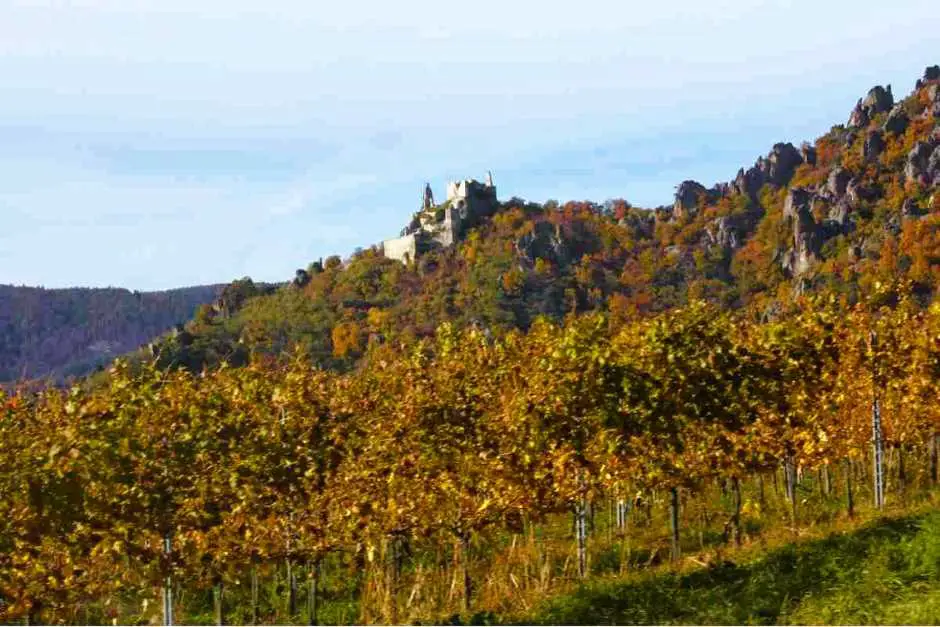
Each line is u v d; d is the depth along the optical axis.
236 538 13.47
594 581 13.89
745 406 16.20
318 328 140.62
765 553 13.97
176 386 14.65
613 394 14.98
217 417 14.02
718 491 22.34
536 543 17.08
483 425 15.55
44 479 11.20
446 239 185.75
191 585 14.66
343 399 15.79
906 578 11.31
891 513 16.22
